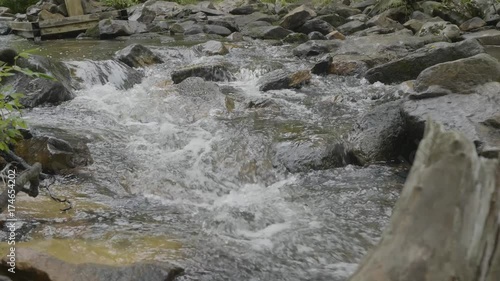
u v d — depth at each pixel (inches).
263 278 171.6
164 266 165.2
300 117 329.1
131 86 410.0
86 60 445.1
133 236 192.7
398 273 78.0
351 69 442.0
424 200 77.9
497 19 627.5
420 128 255.9
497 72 272.1
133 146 285.4
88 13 725.3
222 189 243.9
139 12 759.1
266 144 282.4
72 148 257.8
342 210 218.8
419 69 410.6
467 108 255.0
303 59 501.7
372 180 247.8
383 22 650.8
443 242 76.1
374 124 279.3
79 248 179.0
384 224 207.3
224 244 190.9
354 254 187.5
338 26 683.4
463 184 75.4
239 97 373.4
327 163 260.1
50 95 352.8
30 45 583.5
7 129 194.7
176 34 679.1
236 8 826.8
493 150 222.8
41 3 721.6
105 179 244.7
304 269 177.6
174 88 369.7
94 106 352.8
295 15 666.2
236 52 535.5
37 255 159.8
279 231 201.8
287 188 242.5
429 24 586.2
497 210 75.5
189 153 275.7
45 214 205.5
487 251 75.5
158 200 228.8
